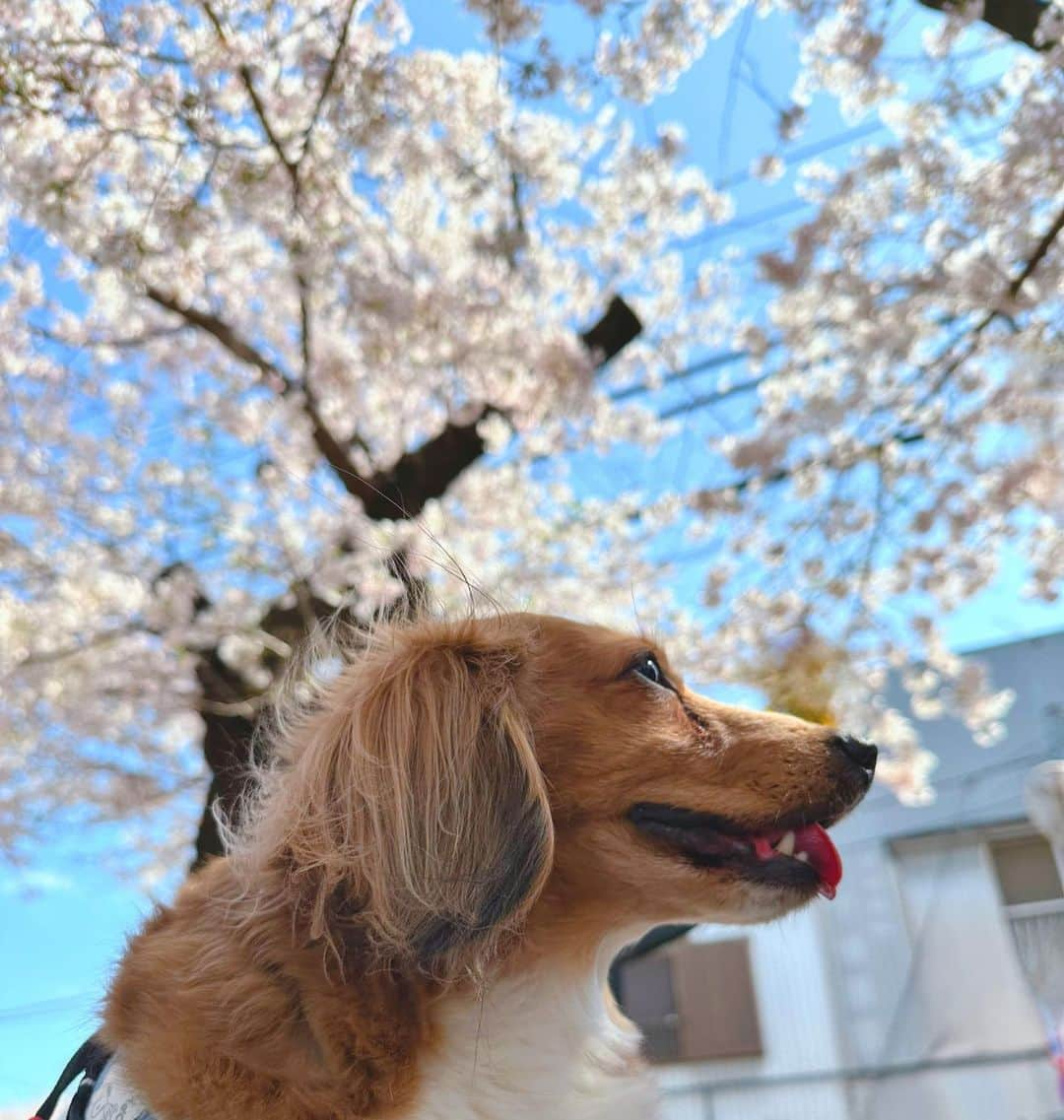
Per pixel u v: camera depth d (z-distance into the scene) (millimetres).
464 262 1102
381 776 376
